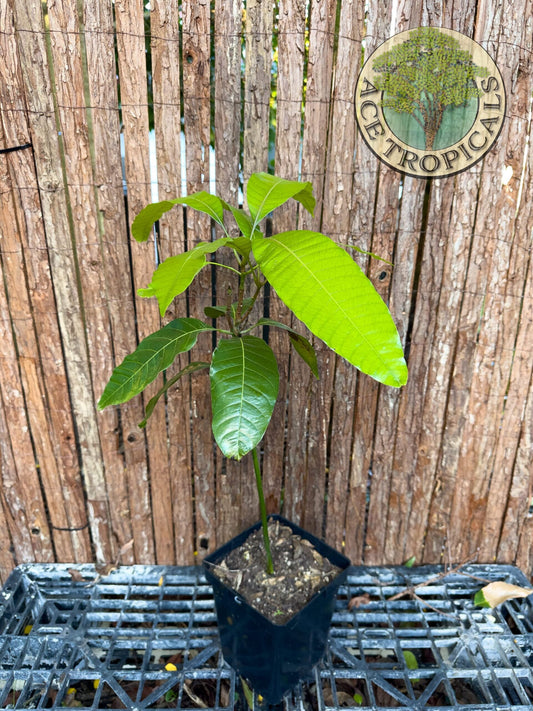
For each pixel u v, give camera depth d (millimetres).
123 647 528
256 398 396
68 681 503
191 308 544
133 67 478
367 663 513
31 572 614
